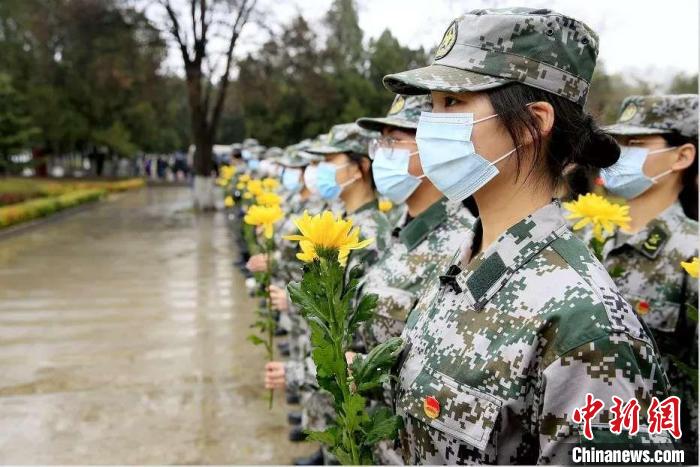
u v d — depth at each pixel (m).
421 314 1.46
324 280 1.37
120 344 5.58
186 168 38.69
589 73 1.32
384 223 2.85
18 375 4.79
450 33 1.38
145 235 13.34
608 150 1.40
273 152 11.71
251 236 7.27
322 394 2.92
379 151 2.28
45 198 17.52
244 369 4.97
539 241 1.26
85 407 4.21
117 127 28.28
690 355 2.39
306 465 3.41
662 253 2.53
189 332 5.98
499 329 1.21
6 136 22.25
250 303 7.16
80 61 21.61
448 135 1.34
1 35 26.50
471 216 2.14
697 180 2.62
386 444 2.05
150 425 3.94
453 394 1.23
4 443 3.67
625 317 1.12
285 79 20.09
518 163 1.31
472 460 1.21
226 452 3.59
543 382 1.13
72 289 7.83
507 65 1.27
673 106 2.55
